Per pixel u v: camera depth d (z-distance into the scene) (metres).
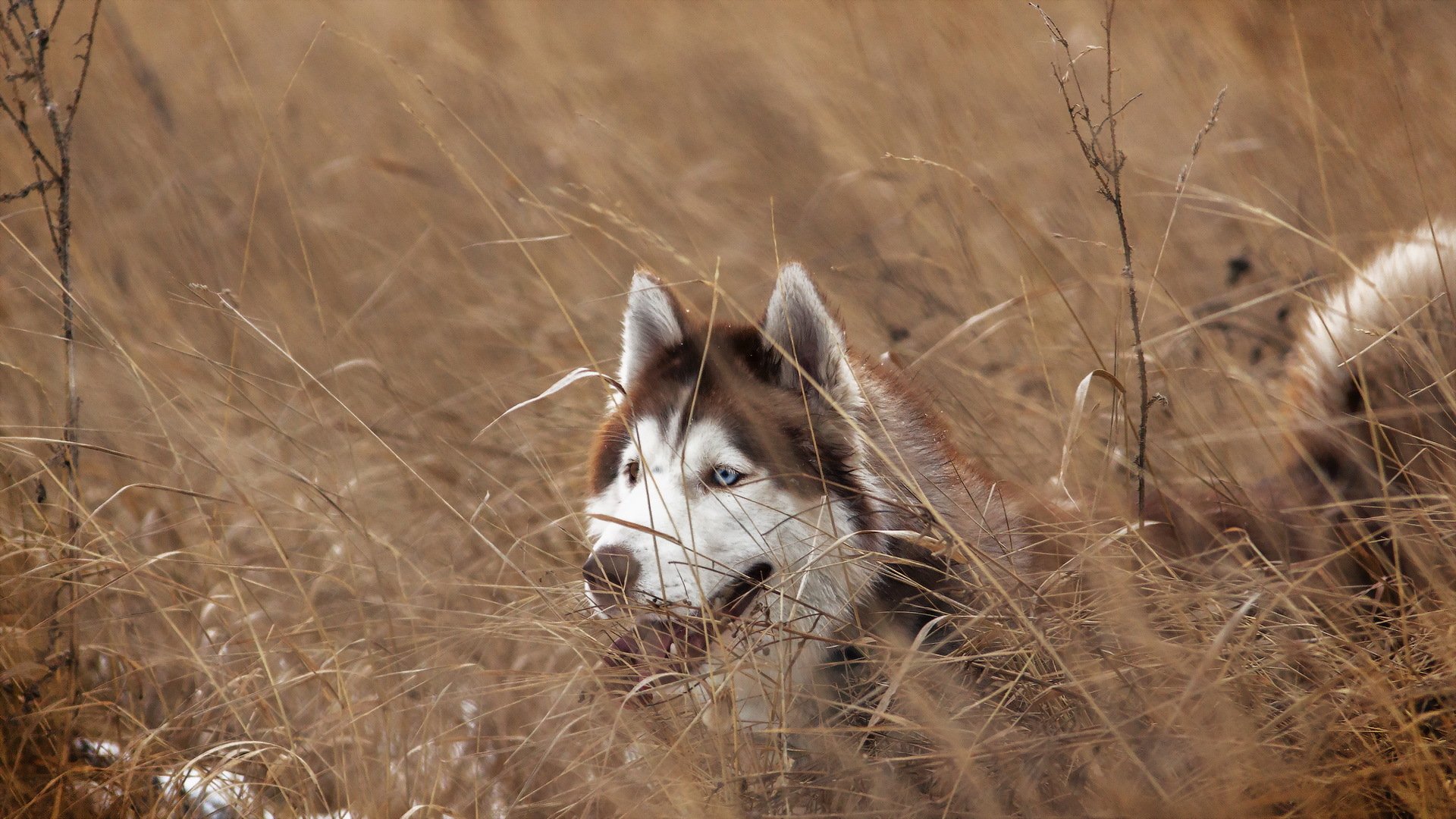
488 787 6.24
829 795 5.66
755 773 5.69
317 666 6.65
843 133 12.27
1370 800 5.16
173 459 8.75
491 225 12.43
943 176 10.64
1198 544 6.98
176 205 12.26
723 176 13.32
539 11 16.05
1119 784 5.01
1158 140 12.22
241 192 13.04
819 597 6.40
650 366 7.13
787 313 6.59
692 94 14.77
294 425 9.22
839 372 6.45
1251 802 4.92
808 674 6.43
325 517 7.48
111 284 10.80
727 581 6.29
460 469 8.59
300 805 6.08
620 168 12.26
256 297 11.51
